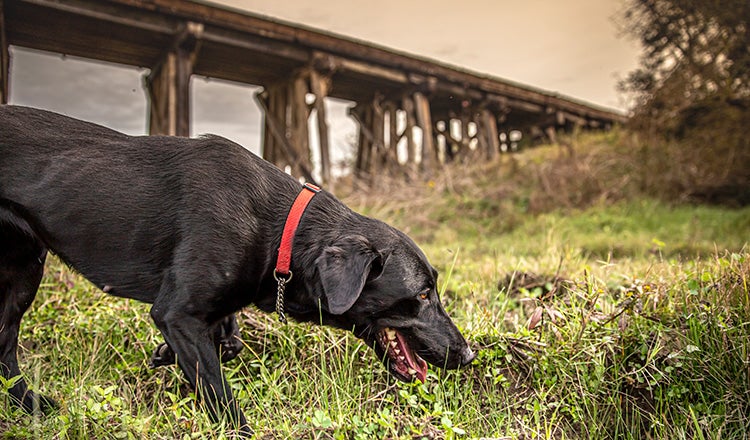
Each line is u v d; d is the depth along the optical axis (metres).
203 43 10.31
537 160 13.38
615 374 3.26
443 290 4.11
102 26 9.26
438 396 3.10
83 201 2.77
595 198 11.00
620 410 3.09
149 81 11.19
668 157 11.98
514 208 10.91
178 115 9.72
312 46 11.41
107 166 2.83
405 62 13.30
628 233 8.52
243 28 10.30
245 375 3.48
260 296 2.93
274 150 12.90
